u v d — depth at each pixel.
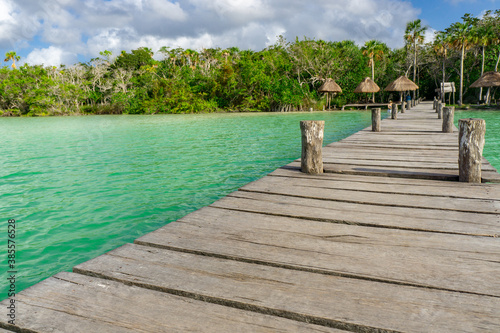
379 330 1.77
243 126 20.48
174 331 1.79
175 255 2.71
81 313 1.96
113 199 5.90
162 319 1.90
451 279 2.24
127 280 2.30
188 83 45.78
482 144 4.68
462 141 4.73
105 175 7.75
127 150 11.62
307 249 2.76
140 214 5.17
